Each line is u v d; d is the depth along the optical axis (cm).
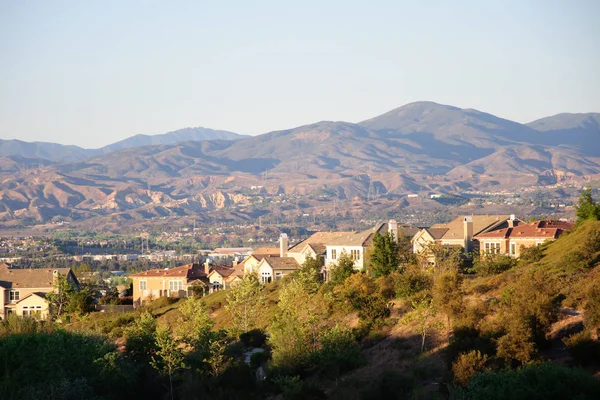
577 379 4478
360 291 8012
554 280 6462
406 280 8075
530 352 5334
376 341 7069
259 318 9219
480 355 5394
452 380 5334
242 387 6812
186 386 6931
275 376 6750
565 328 5675
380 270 9356
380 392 5612
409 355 6400
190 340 8000
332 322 7862
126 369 7506
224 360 7606
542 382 4491
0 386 6888
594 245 7388
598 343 5141
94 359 7488
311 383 6212
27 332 9556
